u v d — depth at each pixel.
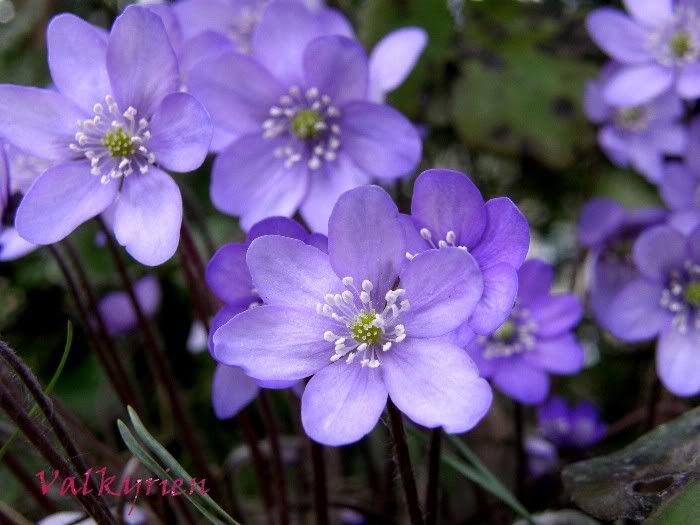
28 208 0.16
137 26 0.16
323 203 0.18
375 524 0.21
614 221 0.21
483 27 0.27
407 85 0.25
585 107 0.25
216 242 0.27
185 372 0.29
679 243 0.19
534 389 0.19
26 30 0.29
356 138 0.18
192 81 0.18
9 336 0.30
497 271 0.15
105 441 0.24
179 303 0.28
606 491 0.16
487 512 0.20
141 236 0.16
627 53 0.22
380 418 0.16
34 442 0.15
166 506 0.18
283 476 0.19
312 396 0.15
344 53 0.18
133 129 0.16
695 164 0.22
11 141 0.16
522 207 0.29
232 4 0.21
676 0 0.22
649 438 0.17
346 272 0.15
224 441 0.27
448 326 0.15
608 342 0.28
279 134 0.18
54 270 0.28
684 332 0.19
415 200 0.16
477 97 0.26
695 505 0.15
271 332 0.15
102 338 0.20
